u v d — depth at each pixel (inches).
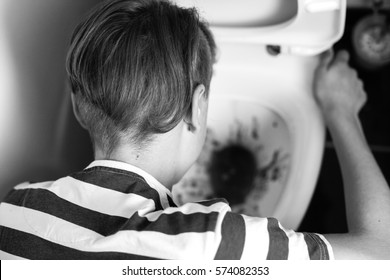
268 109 34.9
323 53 32.5
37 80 28.8
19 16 26.1
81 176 21.7
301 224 45.3
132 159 22.1
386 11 38.7
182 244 18.7
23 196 22.5
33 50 28.0
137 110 21.1
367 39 38.7
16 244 21.3
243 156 36.9
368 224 24.4
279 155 34.6
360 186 26.8
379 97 41.9
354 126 30.7
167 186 24.2
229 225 19.5
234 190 36.9
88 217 20.5
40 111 29.7
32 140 29.2
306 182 31.6
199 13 26.4
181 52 21.5
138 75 20.6
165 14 21.7
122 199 20.7
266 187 35.3
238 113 35.8
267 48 32.3
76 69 21.9
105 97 21.3
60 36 31.6
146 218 19.8
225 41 29.9
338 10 25.3
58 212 21.0
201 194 37.6
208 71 23.8
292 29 26.8
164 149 22.5
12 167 27.6
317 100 32.4
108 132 22.0
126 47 20.7
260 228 19.8
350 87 32.4
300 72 32.4
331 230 44.9
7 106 26.0
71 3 33.0
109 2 22.0
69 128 34.6
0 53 24.6
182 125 23.0
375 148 43.0
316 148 31.9
